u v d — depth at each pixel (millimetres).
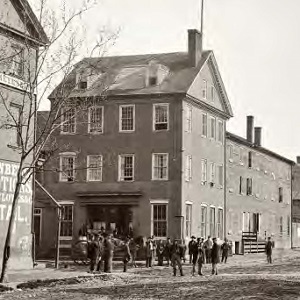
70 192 53562
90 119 53500
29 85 30969
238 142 65875
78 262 43500
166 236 50844
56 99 33781
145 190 51781
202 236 55156
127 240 37562
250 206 69062
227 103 60844
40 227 53469
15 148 34688
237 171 65562
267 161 76000
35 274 32281
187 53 56375
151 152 51969
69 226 53344
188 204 52312
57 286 27266
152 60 55719
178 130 51469
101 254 37719
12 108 34938
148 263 41656
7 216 34469
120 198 52125
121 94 52469
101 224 52688
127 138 52656
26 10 31812
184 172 51562
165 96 51844
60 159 53812
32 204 36844
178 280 30688
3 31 34000
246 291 24828
